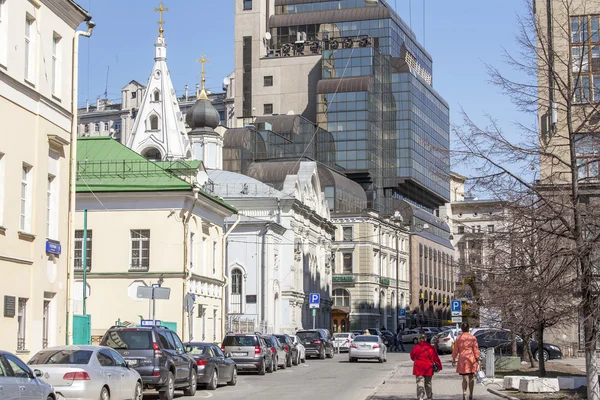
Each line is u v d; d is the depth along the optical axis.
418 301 126.19
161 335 27.25
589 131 20.52
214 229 54.59
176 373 27.27
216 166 85.44
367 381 36.31
